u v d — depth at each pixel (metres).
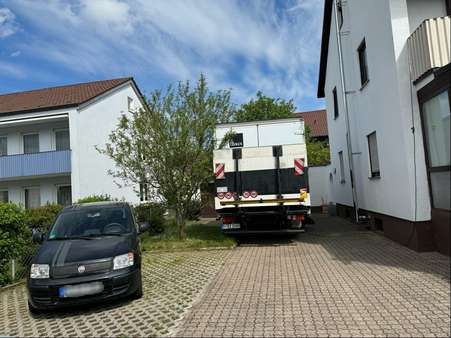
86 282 5.26
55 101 18.67
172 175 10.71
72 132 16.94
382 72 9.10
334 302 4.98
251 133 10.93
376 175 10.70
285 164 9.92
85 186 17.30
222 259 8.38
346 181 14.85
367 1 10.03
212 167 10.81
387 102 8.87
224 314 4.83
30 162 17.45
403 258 7.16
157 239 11.40
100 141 18.84
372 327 4.11
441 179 7.01
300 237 11.00
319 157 22.73
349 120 13.28
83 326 4.89
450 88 6.43
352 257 7.62
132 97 22.88
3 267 7.34
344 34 13.38
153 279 7.07
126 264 5.58
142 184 11.33
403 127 7.88
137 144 10.77
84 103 17.47
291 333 4.09
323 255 8.05
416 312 4.43
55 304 5.21
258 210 10.09
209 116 10.84
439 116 6.95
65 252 5.66
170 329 4.48
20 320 5.35
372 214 11.07
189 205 11.41
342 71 12.95
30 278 5.39
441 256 7.05
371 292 5.28
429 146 7.44
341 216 16.47
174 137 10.55
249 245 10.20
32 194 19.56
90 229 6.46
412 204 7.71
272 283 6.10
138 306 5.50
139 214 12.92
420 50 7.35
